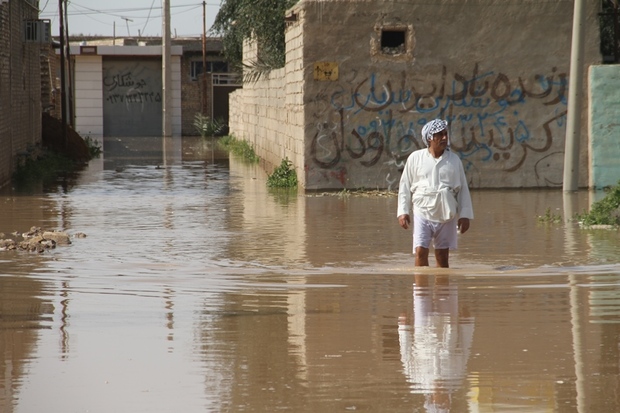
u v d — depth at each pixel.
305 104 27.52
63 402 7.73
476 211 22.59
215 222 20.83
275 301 11.86
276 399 7.77
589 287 12.70
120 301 11.85
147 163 41.66
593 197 25.53
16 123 34.25
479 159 28.14
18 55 35.12
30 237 18.31
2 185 30.03
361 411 7.46
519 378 8.33
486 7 27.70
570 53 28.05
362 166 27.84
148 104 75.50
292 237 18.39
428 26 27.61
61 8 44.22
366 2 27.34
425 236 14.24
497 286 12.82
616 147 27.30
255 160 43.47
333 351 9.29
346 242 17.72
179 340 9.76
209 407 7.58
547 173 28.33
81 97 74.31
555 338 9.75
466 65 27.84
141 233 18.98
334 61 27.45
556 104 28.17
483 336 9.87
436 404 7.63
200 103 77.06
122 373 8.53
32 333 10.09
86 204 24.64
